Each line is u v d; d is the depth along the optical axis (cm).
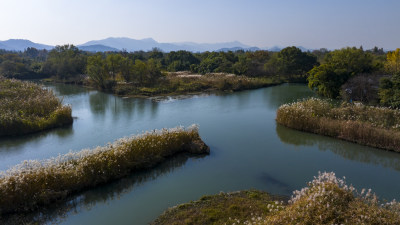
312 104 1828
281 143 1463
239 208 802
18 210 809
